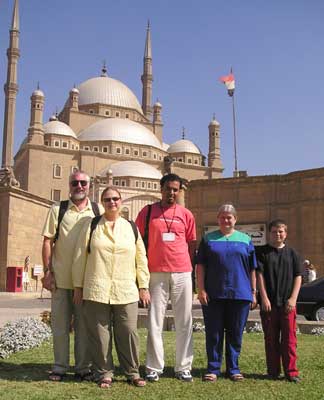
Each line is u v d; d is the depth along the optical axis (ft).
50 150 297.12
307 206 105.91
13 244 109.60
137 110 372.99
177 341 24.26
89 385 22.44
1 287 107.45
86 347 24.08
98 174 297.94
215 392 21.47
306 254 105.19
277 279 24.99
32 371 25.27
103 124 329.93
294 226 107.14
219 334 24.43
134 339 23.02
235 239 25.00
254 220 110.42
